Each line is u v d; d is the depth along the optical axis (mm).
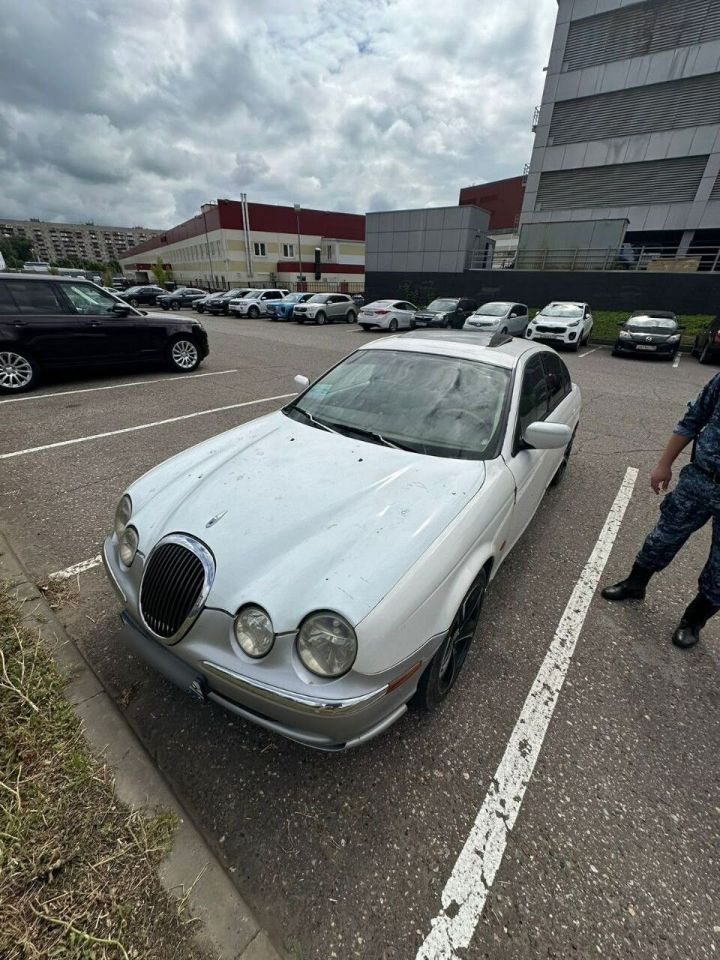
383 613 1514
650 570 2711
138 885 1412
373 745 1915
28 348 6836
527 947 1338
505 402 2598
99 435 5203
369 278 24875
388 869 1509
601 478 4770
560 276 19469
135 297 32531
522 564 3209
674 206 19375
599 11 18969
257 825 1616
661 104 18797
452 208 21828
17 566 2824
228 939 1312
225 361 10195
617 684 2258
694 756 1927
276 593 1550
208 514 1855
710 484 2277
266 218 43719
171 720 1973
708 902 1458
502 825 1646
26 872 1409
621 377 10617
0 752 1736
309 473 2109
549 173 21844
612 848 1592
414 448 2355
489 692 2186
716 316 16484
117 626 2436
